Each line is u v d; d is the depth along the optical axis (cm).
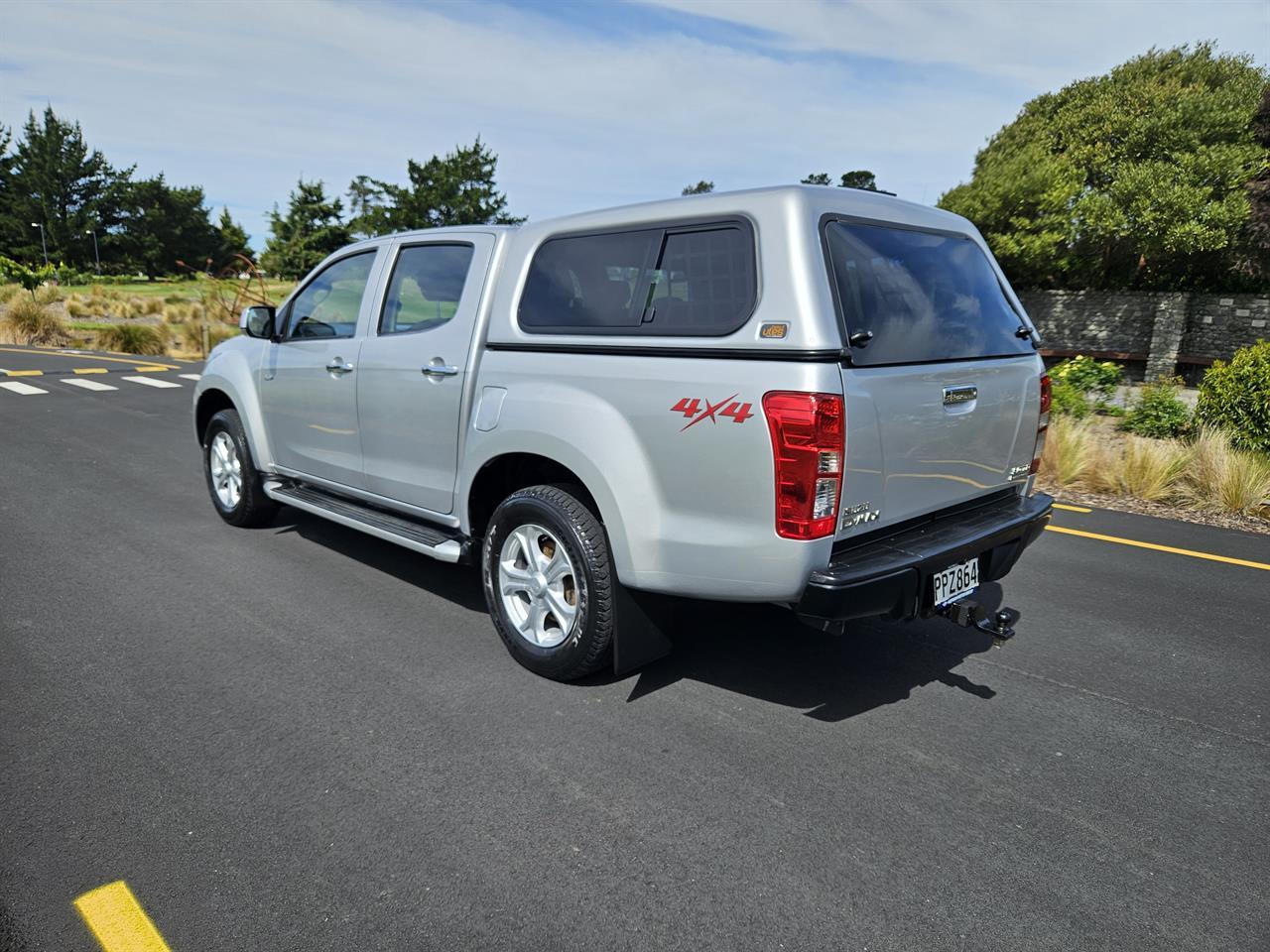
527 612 377
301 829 262
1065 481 801
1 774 286
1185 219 1973
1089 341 2256
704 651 405
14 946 212
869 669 391
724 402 290
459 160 6531
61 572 486
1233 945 227
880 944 223
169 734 314
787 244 285
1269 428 866
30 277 2936
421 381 408
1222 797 296
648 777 296
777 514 284
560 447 338
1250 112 2023
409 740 315
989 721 345
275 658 381
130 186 8725
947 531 337
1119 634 440
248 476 553
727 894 240
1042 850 264
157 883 237
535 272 363
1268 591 509
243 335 572
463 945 218
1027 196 2148
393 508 449
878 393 292
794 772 303
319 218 6431
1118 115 2095
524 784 289
